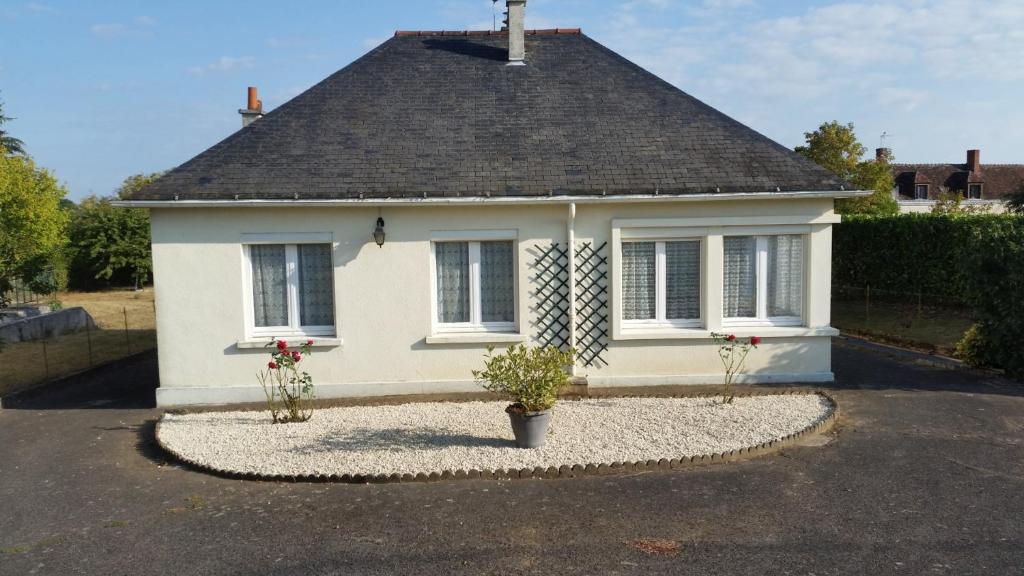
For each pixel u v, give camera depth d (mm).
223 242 12039
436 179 12078
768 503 7395
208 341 12180
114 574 6156
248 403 12188
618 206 12227
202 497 7941
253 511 7477
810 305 12523
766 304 12773
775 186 12008
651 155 12727
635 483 8039
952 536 6535
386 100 13961
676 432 9688
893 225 21828
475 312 12617
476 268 12531
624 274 12664
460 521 7074
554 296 12375
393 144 12852
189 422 10992
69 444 10219
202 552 6543
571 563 6133
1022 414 10578
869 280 23141
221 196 11664
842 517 7000
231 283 12109
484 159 12555
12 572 6246
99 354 17719
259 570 6141
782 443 9250
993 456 8766
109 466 9180
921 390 12094
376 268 12211
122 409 12242
